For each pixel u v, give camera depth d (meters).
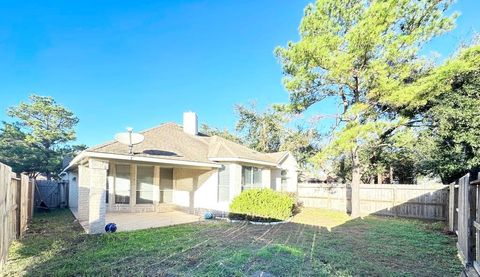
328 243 8.50
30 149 29.94
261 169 17.22
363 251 7.65
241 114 31.06
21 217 9.05
